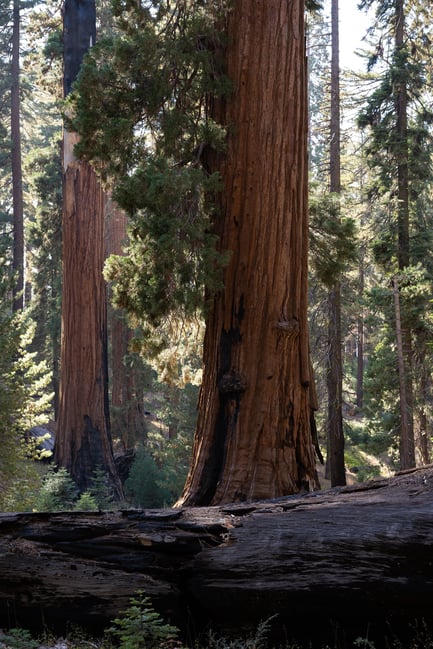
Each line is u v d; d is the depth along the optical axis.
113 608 6.03
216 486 10.09
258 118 10.52
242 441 10.04
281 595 5.81
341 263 13.75
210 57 10.77
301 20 10.84
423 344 19.92
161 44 10.52
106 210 27.91
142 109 10.81
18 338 15.45
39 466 23.31
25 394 15.69
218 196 10.73
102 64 10.80
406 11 21.97
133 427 27.94
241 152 10.57
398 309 19.06
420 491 6.39
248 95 10.59
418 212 22.33
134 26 10.94
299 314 10.51
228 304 10.45
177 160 10.95
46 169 30.38
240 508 6.86
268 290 10.30
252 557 6.02
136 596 6.07
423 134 21.06
